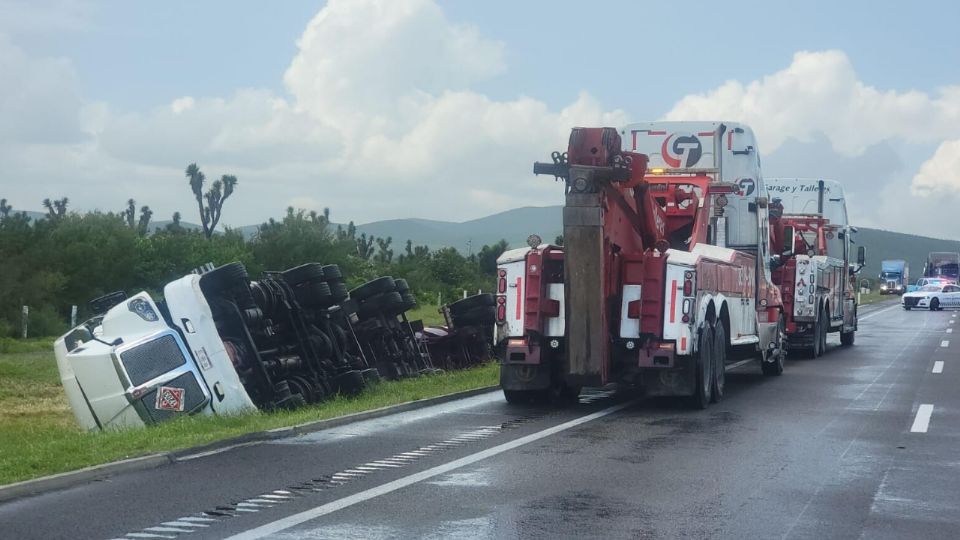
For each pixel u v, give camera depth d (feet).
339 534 24.57
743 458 35.65
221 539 24.00
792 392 58.29
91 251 115.65
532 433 41.47
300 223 145.07
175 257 126.21
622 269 49.67
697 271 48.96
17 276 107.55
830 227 98.48
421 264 184.65
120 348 43.47
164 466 33.42
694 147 67.31
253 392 46.78
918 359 84.02
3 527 25.04
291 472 32.45
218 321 46.75
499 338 50.85
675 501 28.53
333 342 54.75
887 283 337.52
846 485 30.99
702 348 50.21
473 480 31.32
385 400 50.93
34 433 44.70
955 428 43.47
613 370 50.47
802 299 84.33
